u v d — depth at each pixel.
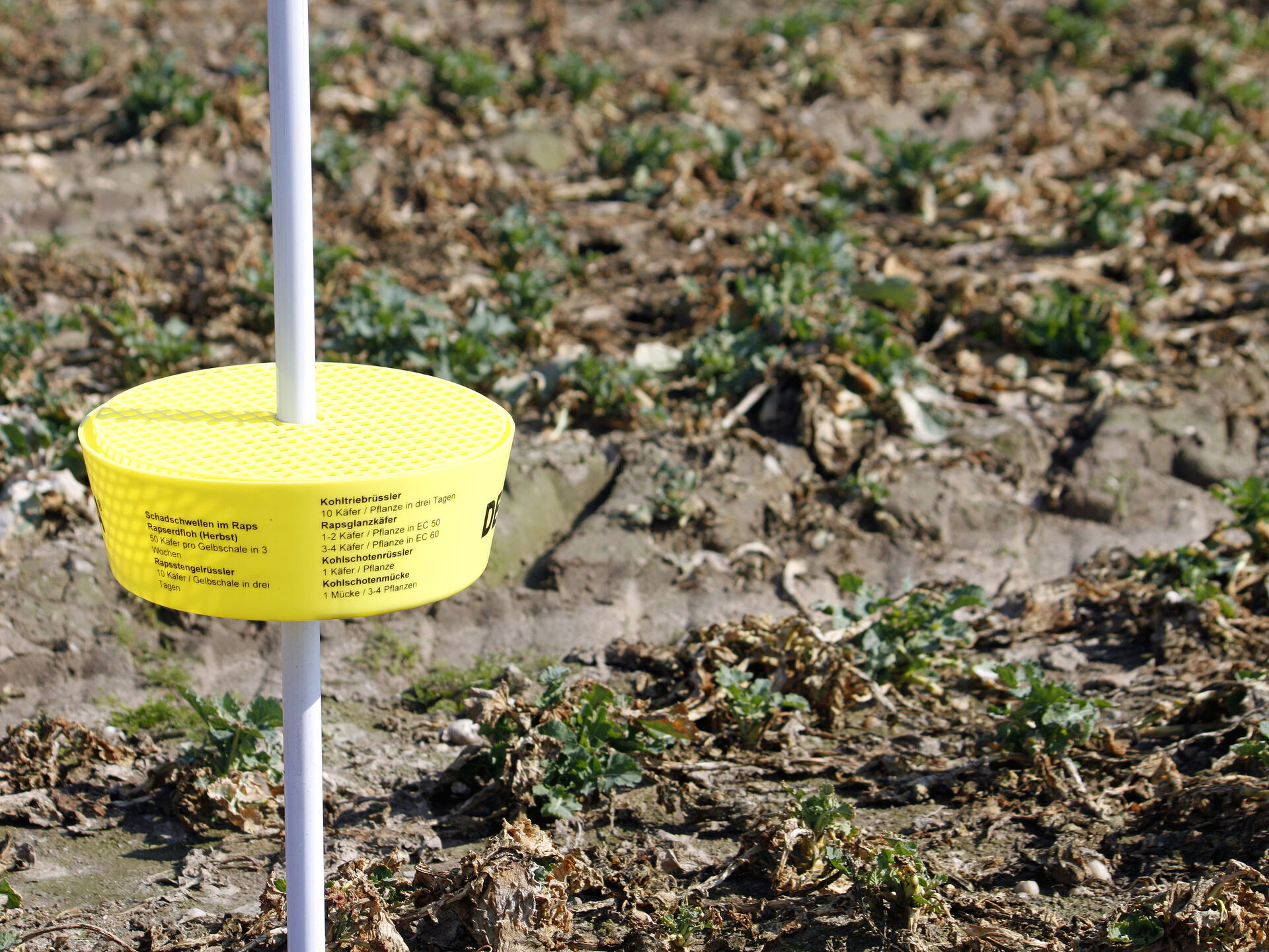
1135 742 2.78
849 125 6.89
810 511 3.47
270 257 4.68
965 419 3.89
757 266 4.66
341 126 6.35
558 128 6.44
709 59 7.93
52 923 2.52
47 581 2.94
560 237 5.09
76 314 4.34
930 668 2.94
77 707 2.84
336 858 2.60
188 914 2.53
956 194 5.95
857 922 2.51
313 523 2.16
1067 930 2.49
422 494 2.18
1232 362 4.21
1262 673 2.80
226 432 2.24
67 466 3.23
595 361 3.82
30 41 7.74
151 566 2.19
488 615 3.09
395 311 3.98
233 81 6.61
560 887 2.49
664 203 5.73
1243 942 2.39
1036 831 2.65
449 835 2.65
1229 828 2.59
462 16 8.95
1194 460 3.73
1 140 5.96
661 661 2.95
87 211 5.35
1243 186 5.52
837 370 3.85
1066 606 3.14
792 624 2.89
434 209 5.44
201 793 2.67
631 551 3.26
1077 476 3.63
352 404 2.30
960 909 2.52
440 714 2.87
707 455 3.60
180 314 4.47
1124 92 7.56
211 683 2.91
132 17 8.49
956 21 8.94
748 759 2.77
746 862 2.59
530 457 3.53
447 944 2.47
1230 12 9.16
